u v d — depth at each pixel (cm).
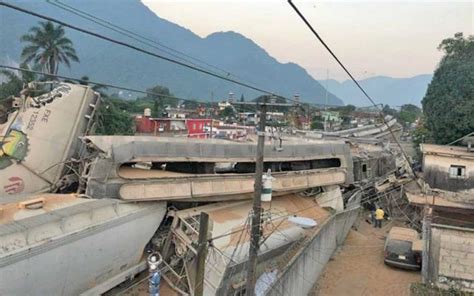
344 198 3203
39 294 1312
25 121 1977
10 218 1320
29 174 1897
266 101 1132
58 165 1969
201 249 1184
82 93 2095
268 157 2350
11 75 5569
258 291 1655
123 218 1628
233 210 2138
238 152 2180
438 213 3136
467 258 1994
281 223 2202
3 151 1866
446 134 4053
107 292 1631
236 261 1684
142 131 6191
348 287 2217
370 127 6962
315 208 2775
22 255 1215
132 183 1730
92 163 1717
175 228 1852
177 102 11725
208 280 1620
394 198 3647
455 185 3170
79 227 1433
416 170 4500
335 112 7369
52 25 6231
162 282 1756
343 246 2862
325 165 2945
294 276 1903
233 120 7144
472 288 1981
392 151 4812
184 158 1936
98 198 1652
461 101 3922
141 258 1803
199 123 6719
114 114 5375
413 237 2584
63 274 1383
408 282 2269
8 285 1187
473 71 3950
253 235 1162
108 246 1559
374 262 2569
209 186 1997
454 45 4584
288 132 4278
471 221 3058
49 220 1344
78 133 2056
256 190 1150
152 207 1800
